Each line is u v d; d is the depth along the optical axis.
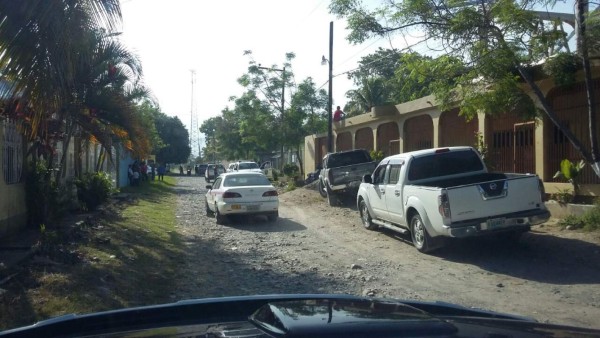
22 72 7.77
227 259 11.88
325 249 13.06
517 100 12.93
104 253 11.56
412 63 13.52
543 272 10.12
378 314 2.81
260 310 3.11
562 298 8.50
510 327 2.84
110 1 8.05
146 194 30.25
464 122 20.77
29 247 11.33
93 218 16.73
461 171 12.91
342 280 9.87
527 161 17.00
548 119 15.92
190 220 19.06
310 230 16.28
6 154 12.79
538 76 14.70
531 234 13.14
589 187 14.38
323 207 22.23
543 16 13.27
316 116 40.12
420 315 2.81
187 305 3.39
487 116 18.42
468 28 12.41
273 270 10.74
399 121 25.94
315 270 10.71
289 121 40.03
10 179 13.11
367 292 8.97
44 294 8.12
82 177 19.69
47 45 7.74
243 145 62.53
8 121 12.52
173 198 29.09
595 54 12.62
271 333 2.53
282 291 9.09
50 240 11.30
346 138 34.22
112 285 9.00
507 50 12.34
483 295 8.77
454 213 10.84
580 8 12.16
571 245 11.74
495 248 12.20
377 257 11.95
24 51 7.69
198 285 9.51
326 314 2.79
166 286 9.34
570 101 15.25
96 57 13.45
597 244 11.58
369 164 21.86
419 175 12.77
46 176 14.48
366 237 14.64
